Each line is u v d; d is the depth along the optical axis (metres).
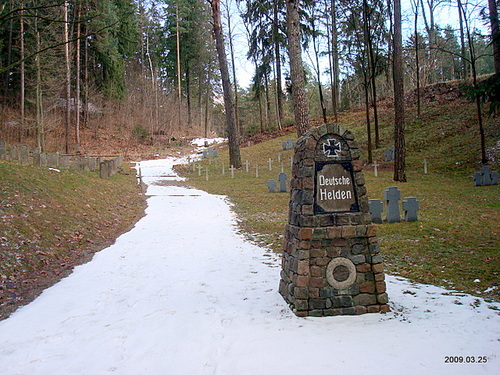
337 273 5.18
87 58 43.78
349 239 5.26
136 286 6.60
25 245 8.34
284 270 5.88
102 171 21.45
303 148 5.36
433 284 6.20
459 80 37.97
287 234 5.86
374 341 4.25
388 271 7.03
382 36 30.75
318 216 5.18
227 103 29.39
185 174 29.45
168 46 63.12
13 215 9.57
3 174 12.60
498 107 9.55
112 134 48.09
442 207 13.59
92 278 7.09
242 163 32.50
